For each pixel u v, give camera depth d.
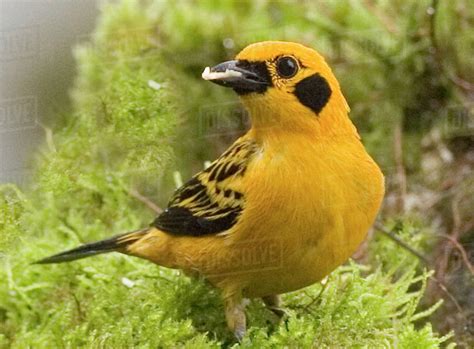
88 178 11.41
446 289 10.34
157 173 11.61
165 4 13.57
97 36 12.91
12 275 9.99
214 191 8.27
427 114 13.16
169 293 8.80
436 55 13.10
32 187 11.48
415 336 8.11
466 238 11.74
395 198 12.27
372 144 13.02
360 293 8.67
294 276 8.19
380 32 13.48
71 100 12.03
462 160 12.68
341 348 8.16
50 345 8.81
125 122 11.27
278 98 7.84
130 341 8.34
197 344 8.08
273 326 8.80
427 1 13.27
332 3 13.76
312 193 7.84
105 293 9.29
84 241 11.22
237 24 13.73
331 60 13.55
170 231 8.58
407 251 10.98
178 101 12.70
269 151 7.98
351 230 8.04
